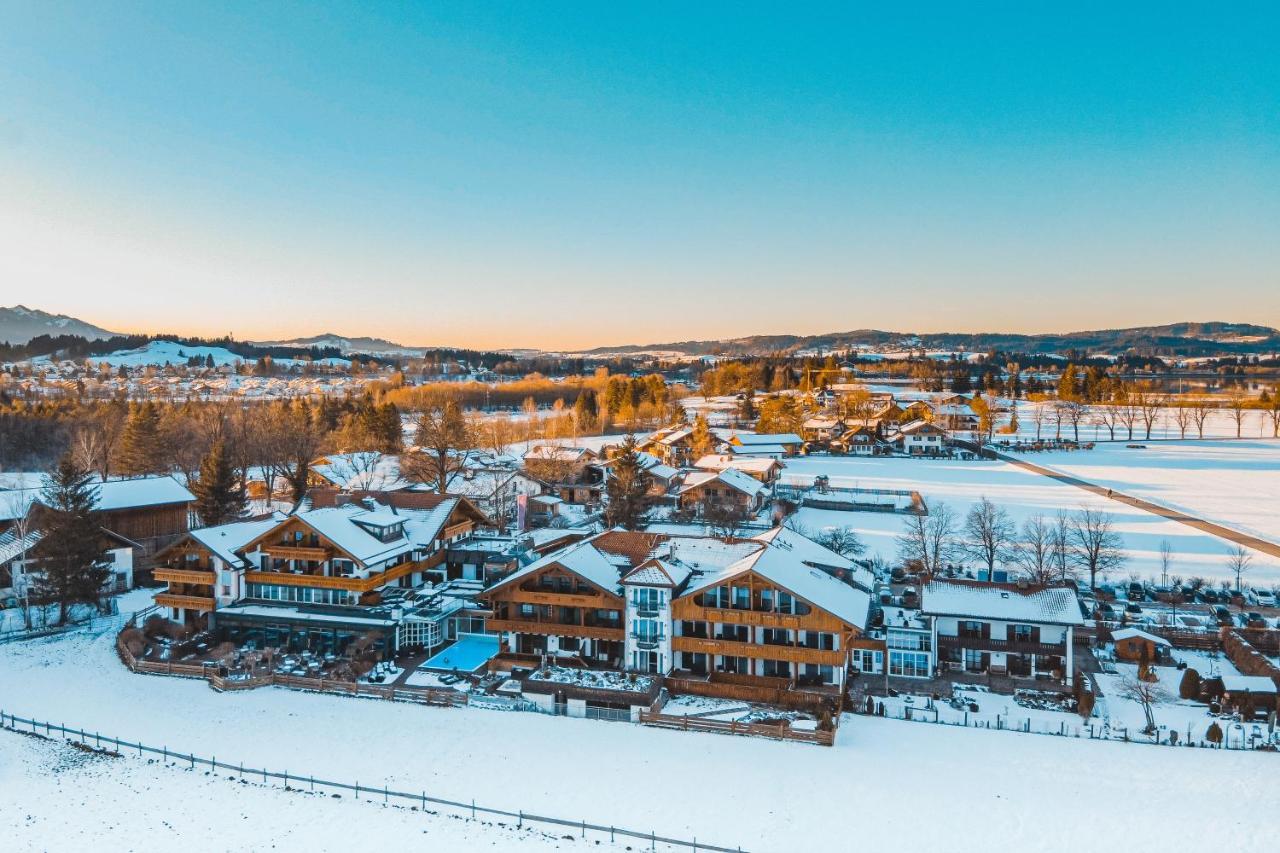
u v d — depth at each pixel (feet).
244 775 167.43
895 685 209.15
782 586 204.03
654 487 462.19
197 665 221.87
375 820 150.41
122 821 149.07
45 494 270.67
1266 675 203.21
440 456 466.29
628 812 152.76
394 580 261.65
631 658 215.92
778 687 204.23
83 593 252.01
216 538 254.06
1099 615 253.65
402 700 205.16
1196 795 156.56
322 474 476.95
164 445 463.83
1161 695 204.54
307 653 235.81
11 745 178.91
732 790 160.25
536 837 145.18
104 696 205.57
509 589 225.97
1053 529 341.21
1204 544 355.15
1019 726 187.73
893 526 398.01
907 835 144.66
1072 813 150.82
